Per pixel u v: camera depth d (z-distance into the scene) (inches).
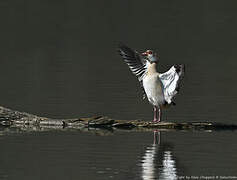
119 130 793.6
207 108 903.1
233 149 698.8
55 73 1212.5
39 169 627.8
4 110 820.6
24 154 680.4
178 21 1984.5
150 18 2039.9
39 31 1824.6
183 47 1578.5
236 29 1851.6
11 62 1349.7
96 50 1530.5
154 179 599.8
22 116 818.2
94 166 638.5
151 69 804.6
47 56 1435.8
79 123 806.5
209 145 714.8
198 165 641.0
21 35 1755.7
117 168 631.8
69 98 976.3
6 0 2268.7
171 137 755.4
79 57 1427.2
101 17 2055.9
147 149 699.4
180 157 670.5
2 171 623.2
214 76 1183.6
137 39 1710.1
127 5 2263.8
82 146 713.0
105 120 802.8
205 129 794.2
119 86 1080.8
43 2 2282.2
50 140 738.2
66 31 1830.7
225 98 973.8
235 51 1510.8
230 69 1266.0
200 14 2106.3
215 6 2244.1
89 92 1019.3
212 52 1501.0
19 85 1083.3
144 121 812.0
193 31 1825.8
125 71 1240.2
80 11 2153.1
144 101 957.2
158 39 1707.7
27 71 1236.5
